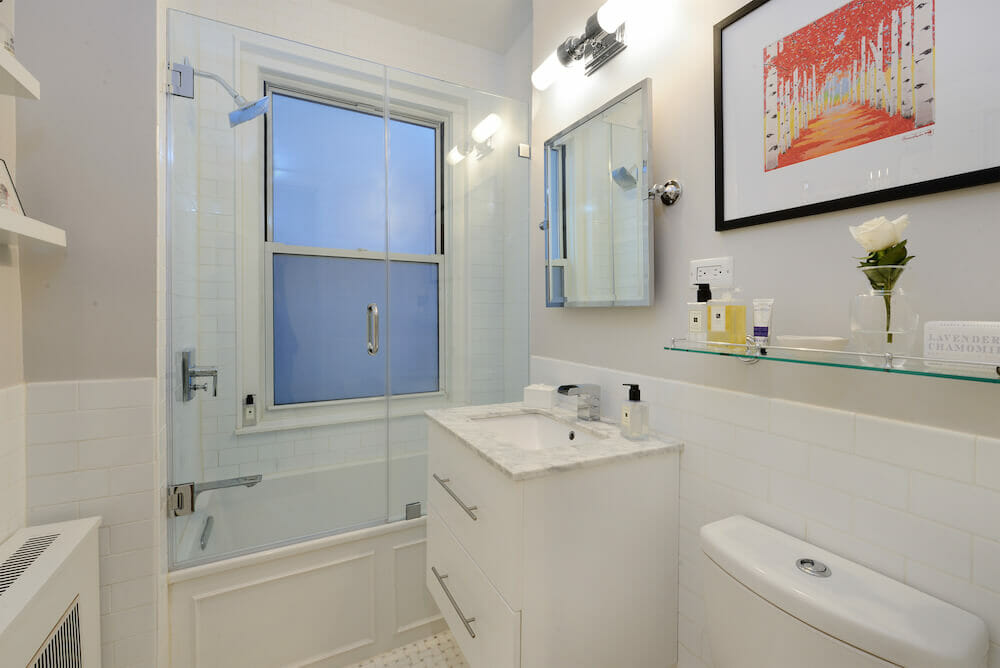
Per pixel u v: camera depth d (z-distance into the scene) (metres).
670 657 1.20
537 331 1.93
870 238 0.71
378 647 1.70
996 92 0.65
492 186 2.22
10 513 1.09
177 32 1.57
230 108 1.73
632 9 1.34
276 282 1.88
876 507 0.80
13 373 1.10
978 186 0.67
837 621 0.69
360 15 2.27
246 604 1.50
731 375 1.07
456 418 1.47
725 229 1.06
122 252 1.23
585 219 1.54
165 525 1.42
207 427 1.71
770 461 0.98
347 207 2.01
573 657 1.05
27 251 1.14
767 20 0.96
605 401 1.50
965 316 0.69
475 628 1.17
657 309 1.28
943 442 0.72
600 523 1.08
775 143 0.95
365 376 2.02
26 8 1.14
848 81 0.83
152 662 1.28
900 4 0.75
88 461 1.21
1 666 0.75
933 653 0.61
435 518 1.48
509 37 2.48
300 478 1.88
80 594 1.08
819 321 0.89
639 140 1.28
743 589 0.83
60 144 1.17
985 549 0.67
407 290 2.11
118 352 1.23
